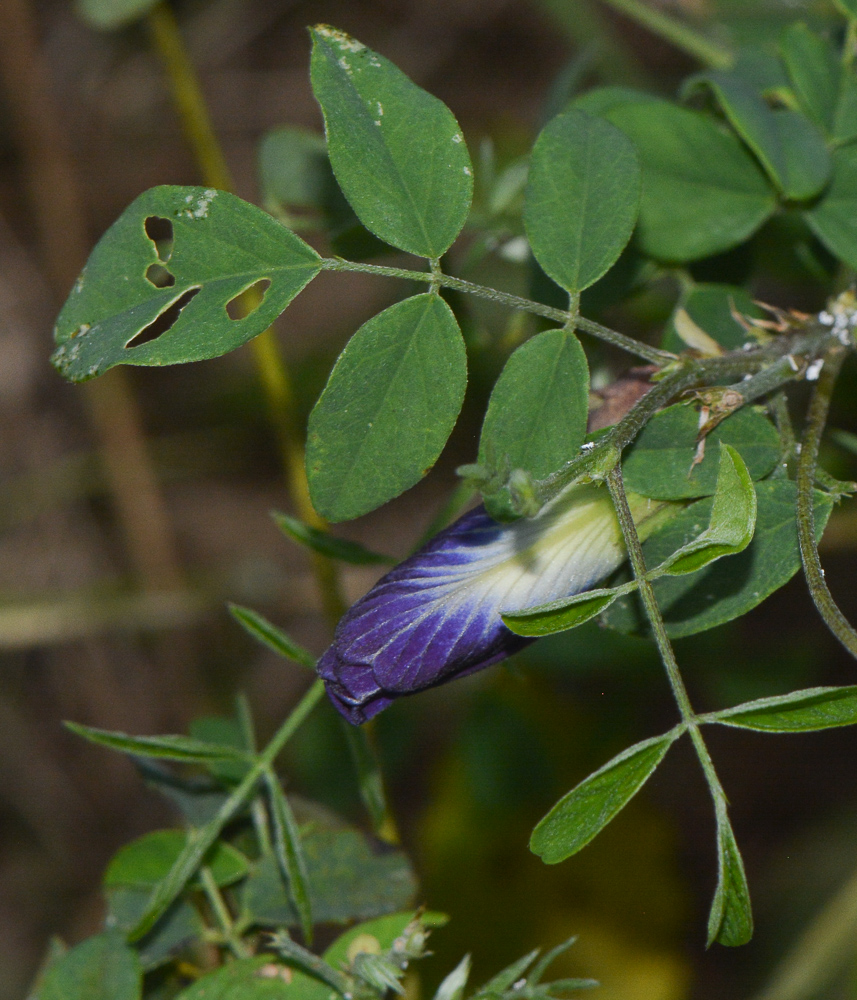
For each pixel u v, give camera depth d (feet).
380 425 1.44
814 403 1.50
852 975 2.02
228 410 3.14
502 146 3.10
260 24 3.28
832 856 2.48
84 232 3.22
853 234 1.60
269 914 1.60
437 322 1.45
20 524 3.10
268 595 2.76
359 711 1.45
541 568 1.46
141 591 2.92
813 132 1.60
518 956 2.27
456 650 1.45
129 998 1.55
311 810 1.68
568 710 2.35
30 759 3.02
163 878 1.60
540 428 1.45
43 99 3.06
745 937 1.42
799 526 1.44
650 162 1.60
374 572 2.48
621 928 2.32
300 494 1.86
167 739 1.55
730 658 2.39
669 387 1.46
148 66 3.19
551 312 1.46
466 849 2.31
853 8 1.63
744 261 1.65
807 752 2.67
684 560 1.41
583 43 2.52
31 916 2.95
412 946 1.49
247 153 3.33
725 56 1.81
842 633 1.43
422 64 3.27
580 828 1.41
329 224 1.76
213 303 1.43
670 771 2.68
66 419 3.14
